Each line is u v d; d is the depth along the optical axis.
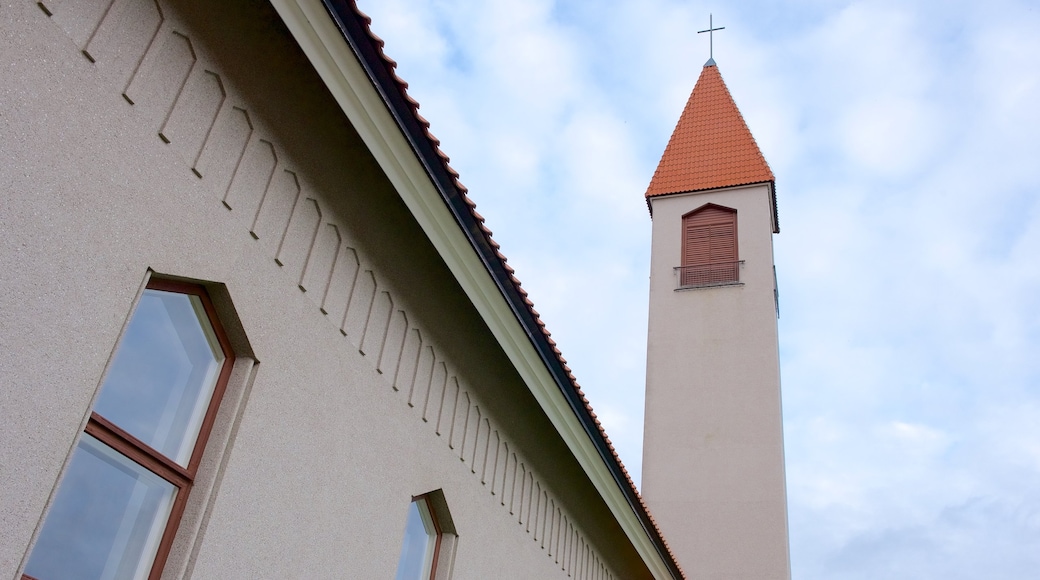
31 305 4.79
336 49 6.62
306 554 6.93
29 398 4.73
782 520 22.41
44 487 4.77
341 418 7.59
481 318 9.36
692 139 30.84
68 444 4.94
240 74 6.55
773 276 26.77
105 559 5.43
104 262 5.30
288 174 7.11
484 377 10.19
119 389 5.62
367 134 7.16
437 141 7.54
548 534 11.95
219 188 6.36
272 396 6.73
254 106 6.71
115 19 5.55
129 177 5.55
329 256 7.62
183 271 5.96
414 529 9.16
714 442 24.08
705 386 25.11
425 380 9.09
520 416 10.98
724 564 22.11
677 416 24.81
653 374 25.75
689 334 26.22
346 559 7.44
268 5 6.34
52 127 5.04
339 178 7.62
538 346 10.04
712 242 27.91
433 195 7.93
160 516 5.86
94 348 5.17
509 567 10.60
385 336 8.42
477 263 8.73
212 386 6.41
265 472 6.57
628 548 14.41
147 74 5.77
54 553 5.09
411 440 8.74
